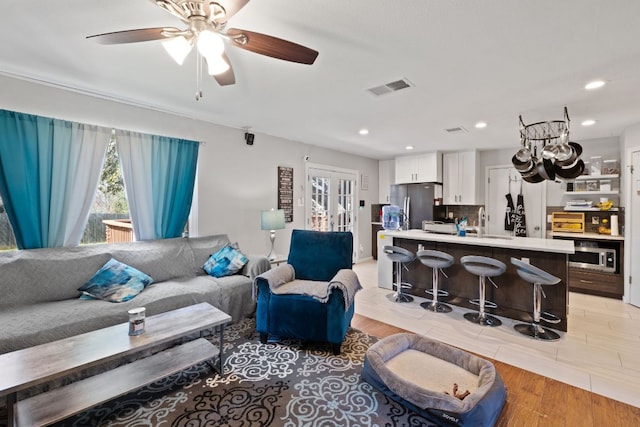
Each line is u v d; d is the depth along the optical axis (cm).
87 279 260
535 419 179
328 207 571
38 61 226
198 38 139
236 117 367
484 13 165
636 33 182
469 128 412
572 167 322
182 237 349
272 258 393
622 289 395
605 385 212
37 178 262
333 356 249
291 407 187
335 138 484
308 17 171
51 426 169
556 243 328
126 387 179
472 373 206
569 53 208
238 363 238
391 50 207
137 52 213
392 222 491
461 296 376
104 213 320
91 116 291
